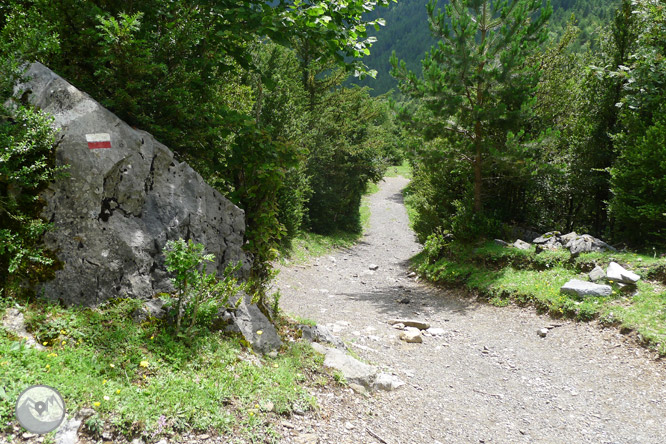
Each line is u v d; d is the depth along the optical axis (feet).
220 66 23.24
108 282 15.90
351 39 23.03
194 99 21.81
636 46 46.32
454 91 48.80
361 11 23.12
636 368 23.76
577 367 25.03
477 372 24.43
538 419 19.06
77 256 15.40
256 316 19.45
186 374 14.14
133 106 18.07
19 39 15.80
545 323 32.32
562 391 22.08
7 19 16.74
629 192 41.19
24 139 14.19
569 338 29.19
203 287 16.19
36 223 14.49
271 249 23.24
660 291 30.96
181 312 16.33
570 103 56.03
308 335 22.36
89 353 13.25
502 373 24.40
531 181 52.75
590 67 42.68
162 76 20.15
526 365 25.61
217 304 17.07
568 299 33.32
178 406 12.33
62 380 11.55
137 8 20.77
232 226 21.29
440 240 53.67
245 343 17.67
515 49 45.68
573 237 42.80
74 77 18.49
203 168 23.26
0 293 13.93
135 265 16.60
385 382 19.66
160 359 14.28
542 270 41.09
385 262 69.56
